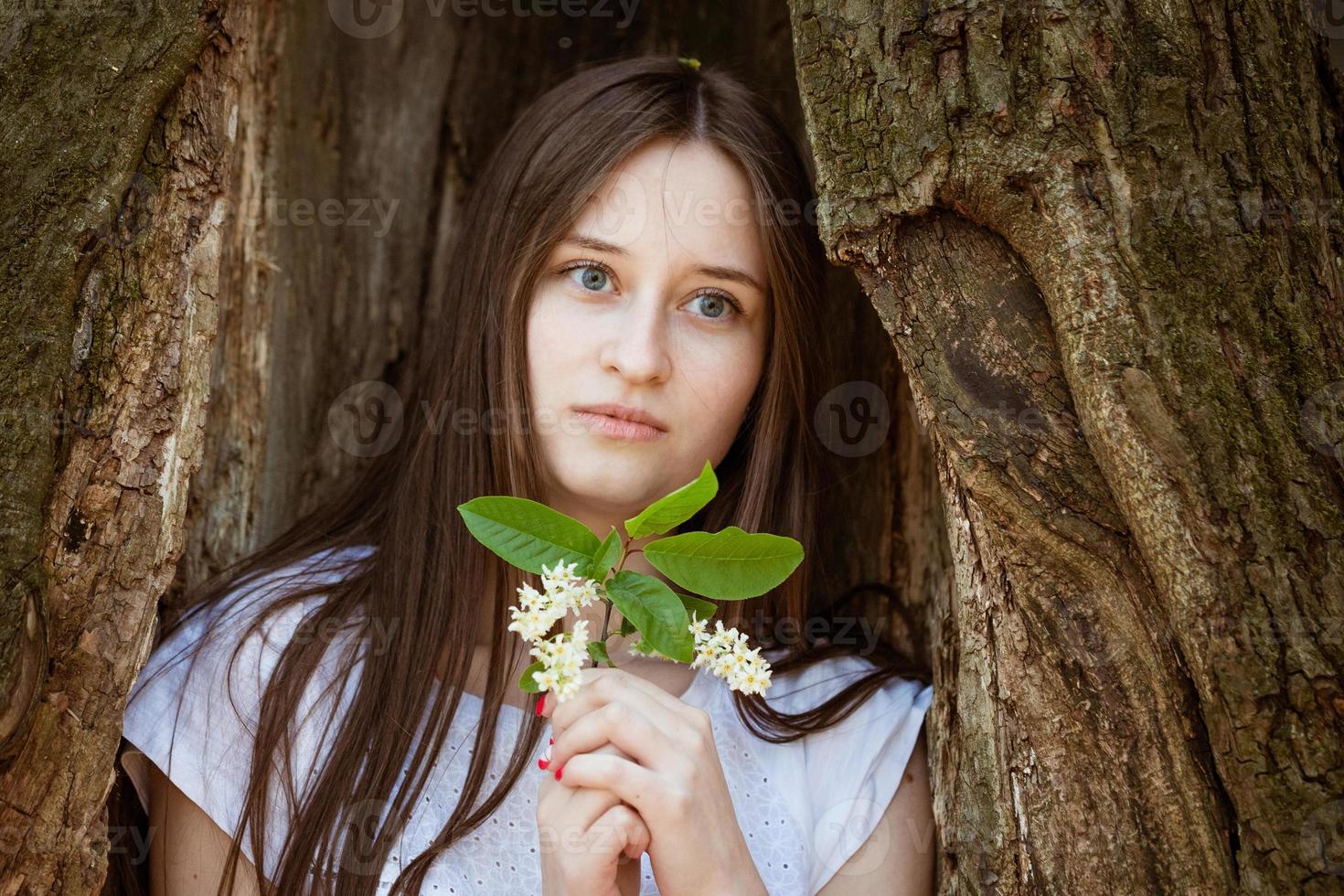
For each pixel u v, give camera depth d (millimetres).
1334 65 1138
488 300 1407
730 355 1367
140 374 1071
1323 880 888
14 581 938
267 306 1730
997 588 1088
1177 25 1033
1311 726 907
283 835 1231
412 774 1240
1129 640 1020
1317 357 998
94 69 1074
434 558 1366
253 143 1699
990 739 1105
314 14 1819
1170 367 965
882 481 1738
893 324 1088
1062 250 1000
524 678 1044
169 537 1092
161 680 1288
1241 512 939
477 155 2053
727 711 1402
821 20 1089
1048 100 1008
